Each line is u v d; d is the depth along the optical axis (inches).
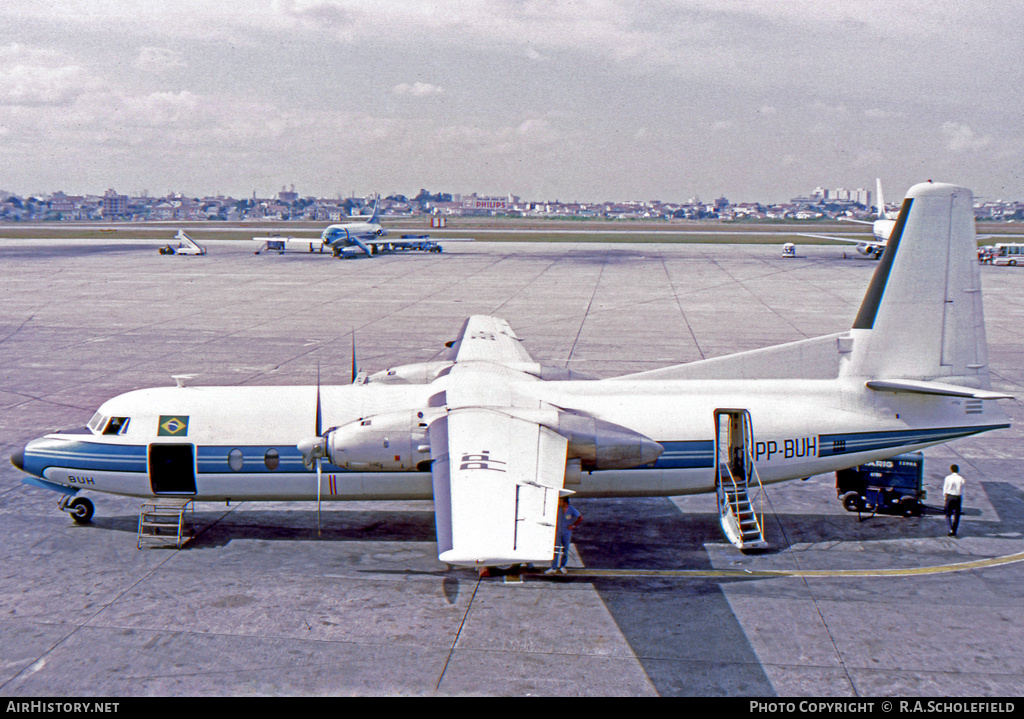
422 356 1547.7
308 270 3297.2
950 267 739.4
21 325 1907.0
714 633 562.9
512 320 2003.0
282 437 747.4
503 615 590.9
